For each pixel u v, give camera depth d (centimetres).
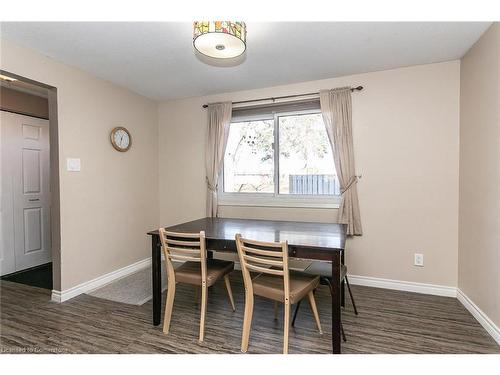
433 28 204
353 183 290
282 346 189
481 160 214
